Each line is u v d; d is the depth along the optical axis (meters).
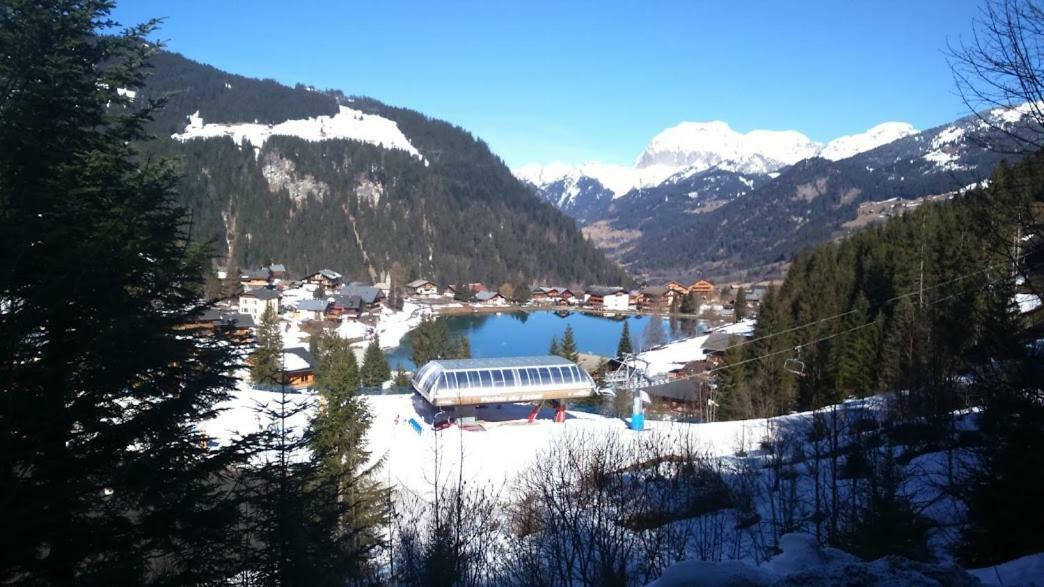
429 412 32.94
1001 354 8.36
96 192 9.04
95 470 7.90
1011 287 8.29
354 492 13.06
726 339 55.56
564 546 7.95
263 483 9.99
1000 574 5.70
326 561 9.38
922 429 13.93
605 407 41.19
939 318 13.36
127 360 7.80
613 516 8.83
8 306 7.59
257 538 9.29
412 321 98.19
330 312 89.50
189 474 8.76
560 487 9.99
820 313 42.81
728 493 12.39
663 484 12.19
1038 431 7.71
